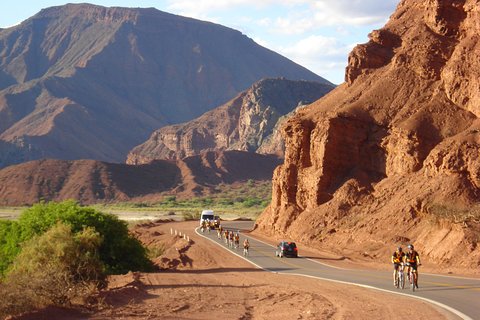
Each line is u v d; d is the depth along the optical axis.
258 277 59.91
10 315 33.94
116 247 70.06
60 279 38.62
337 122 106.69
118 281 56.16
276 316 35.12
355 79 117.31
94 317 34.25
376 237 85.62
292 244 83.25
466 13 105.56
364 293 43.84
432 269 63.53
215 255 87.62
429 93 104.12
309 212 105.06
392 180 97.75
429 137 96.12
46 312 34.00
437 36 108.31
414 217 84.38
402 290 44.59
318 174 106.38
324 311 35.62
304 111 123.88
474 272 58.16
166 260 83.25
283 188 115.44
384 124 104.75
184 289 49.44
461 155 85.31
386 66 114.94
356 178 102.50
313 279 56.34
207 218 146.12
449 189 82.94
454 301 37.53
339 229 95.56
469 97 97.62
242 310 38.31
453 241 68.25
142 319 33.94
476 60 97.94
